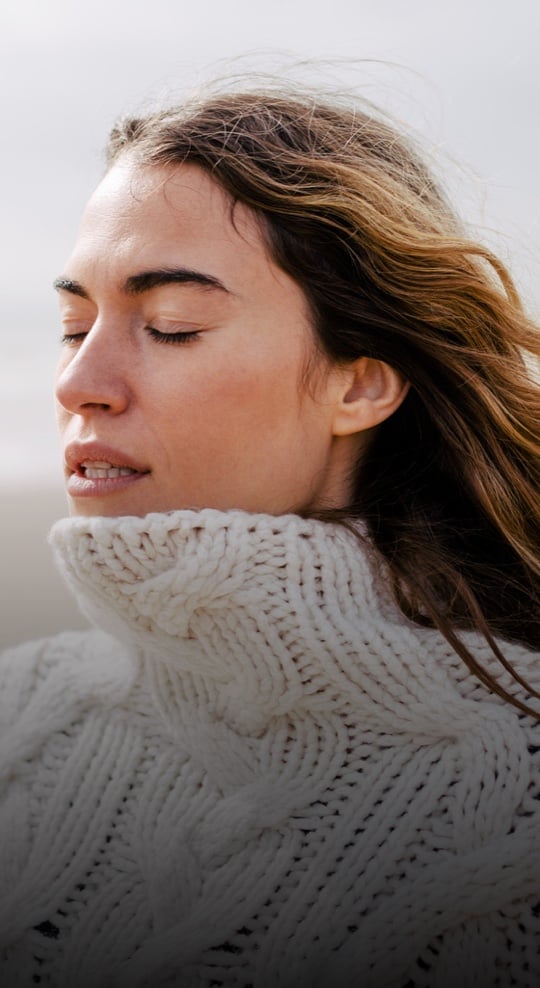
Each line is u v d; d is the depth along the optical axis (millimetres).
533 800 828
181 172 896
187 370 870
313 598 845
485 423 1009
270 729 884
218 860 849
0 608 2047
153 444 873
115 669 951
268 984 798
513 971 793
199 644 861
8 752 944
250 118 954
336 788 857
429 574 936
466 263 1000
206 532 821
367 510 963
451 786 841
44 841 899
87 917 862
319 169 938
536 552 1036
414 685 851
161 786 894
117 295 884
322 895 816
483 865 794
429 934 800
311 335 916
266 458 903
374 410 956
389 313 957
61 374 957
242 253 886
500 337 1037
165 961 810
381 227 947
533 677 896
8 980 867
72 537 831
